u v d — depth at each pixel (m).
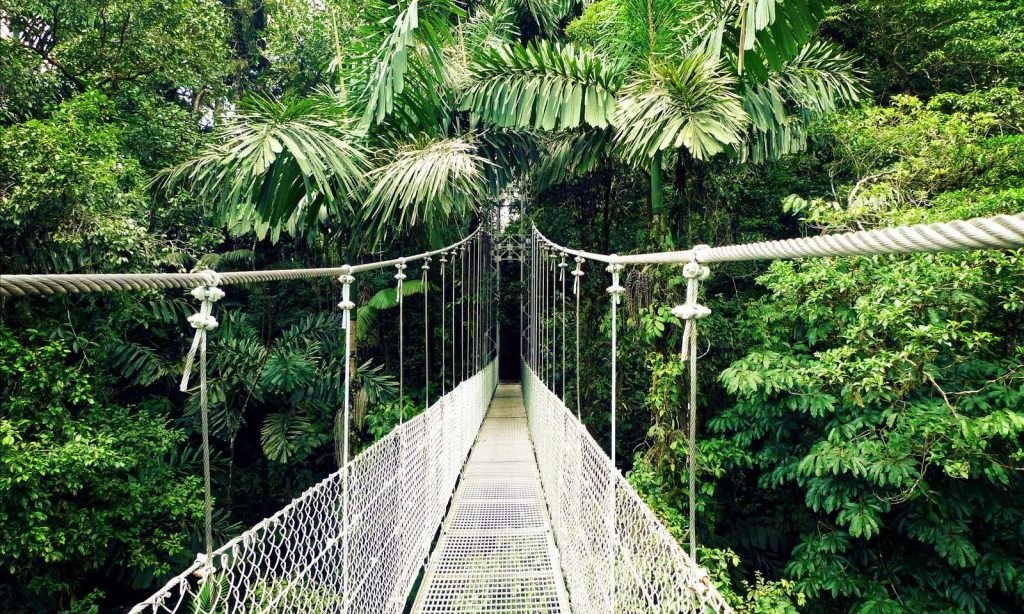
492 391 7.80
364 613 1.46
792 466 3.55
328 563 1.24
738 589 4.29
